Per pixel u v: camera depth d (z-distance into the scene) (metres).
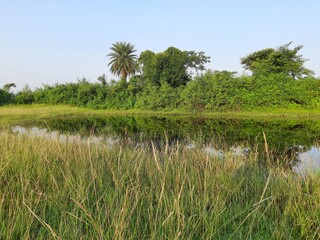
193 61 58.47
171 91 36.06
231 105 32.97
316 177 5.28
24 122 19.88
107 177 5.23
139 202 4.19
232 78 33.25
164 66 47.59
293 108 32.19
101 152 6.74
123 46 59.84
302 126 18.25
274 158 8.18
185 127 17.72
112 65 60.91
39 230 3.53
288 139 12.20
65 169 5.44
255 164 6.57
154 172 5.33
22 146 7.46
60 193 4.43
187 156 6.76
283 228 3.77
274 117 27.64
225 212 4.18
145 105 36.09
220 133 14.44
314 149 9.66
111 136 12.45
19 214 3.54
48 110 31.95
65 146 7.45
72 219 3.60
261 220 4.09
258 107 32.44
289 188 4.99
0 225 3.42
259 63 38.84
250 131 15.37
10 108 33.53
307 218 3.90
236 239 3.57
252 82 32.75
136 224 3.59
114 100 37.38
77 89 38.81
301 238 3.73
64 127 16.83
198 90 33.75
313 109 31.62
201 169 5.75
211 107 33.09
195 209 4.04
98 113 32.31
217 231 3.64
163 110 35.03
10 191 4.46
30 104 38.38
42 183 5.00
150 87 37.38
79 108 36.72
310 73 37.81
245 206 4.38
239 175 5.86
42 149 6.78
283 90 32.22
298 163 7.52
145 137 12.37
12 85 50.97
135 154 6.71
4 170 5.38
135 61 60.09
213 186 4.73
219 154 7.87
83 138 10.66
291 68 37.31
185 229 3.53
